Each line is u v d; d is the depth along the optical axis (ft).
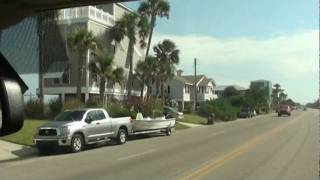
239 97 321.73
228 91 439.22
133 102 132.05
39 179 47.16
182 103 318.04
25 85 10.05
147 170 52.11
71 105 127.44
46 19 19.34
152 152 72.38
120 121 90.12
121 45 194.08
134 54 208.44
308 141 89.61
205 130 134.31
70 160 64.34
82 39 154.10
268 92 472.03
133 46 199.52
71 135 76.13
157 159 62.64
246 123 180.14
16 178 47.98
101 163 59.77
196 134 115.75
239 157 63.87
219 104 224.94
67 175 49.62
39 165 59.06
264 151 71.77
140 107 131.13
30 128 91.86
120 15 193.57
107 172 51.24
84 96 173.68
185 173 49.39
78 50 155.33
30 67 14.29
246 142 88.33
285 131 121.60
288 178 45.83
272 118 240.94
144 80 211.20
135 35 197.36
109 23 185.88
